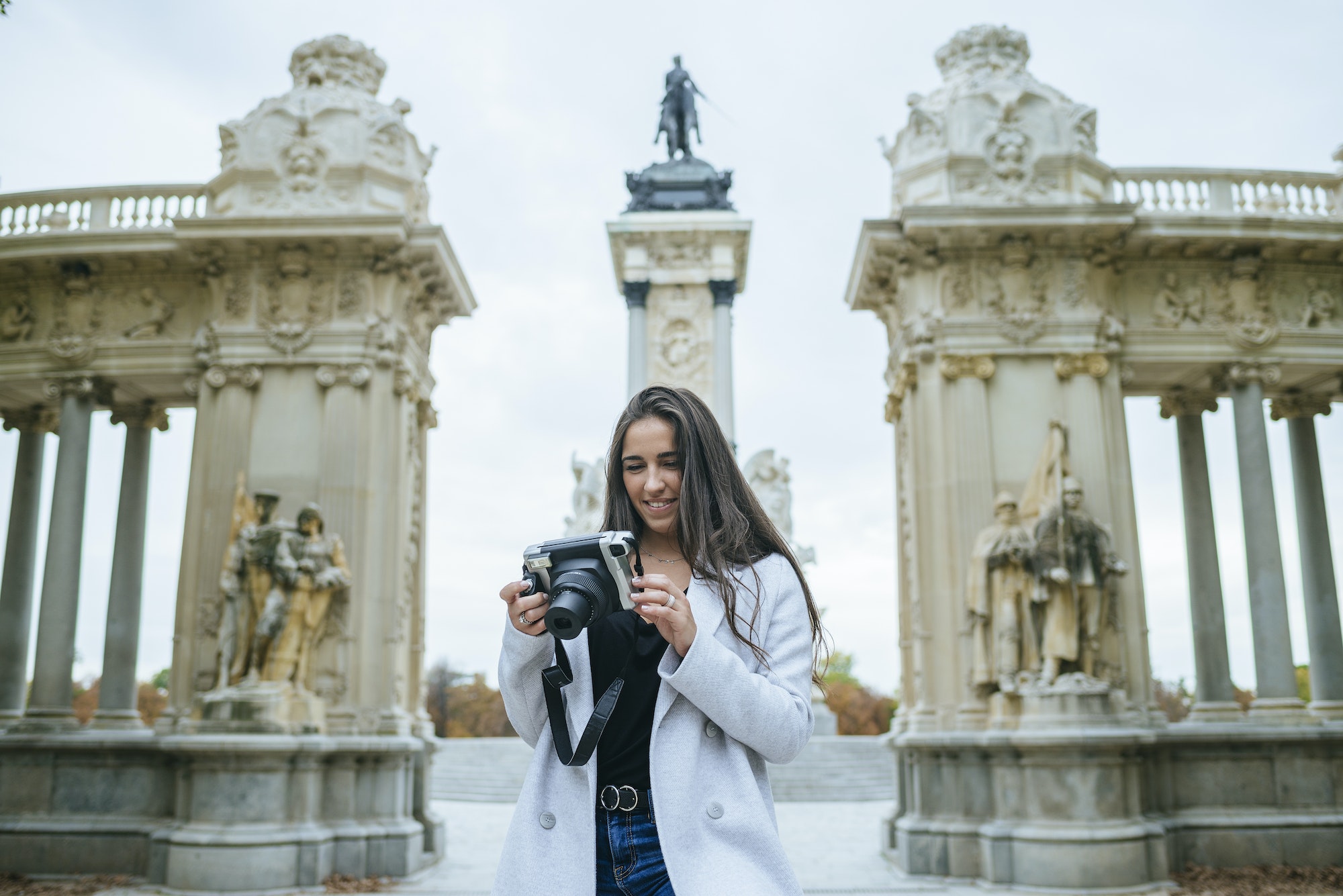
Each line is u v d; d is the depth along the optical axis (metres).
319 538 18.66
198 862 16.48
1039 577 18.06
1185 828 18.39
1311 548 23.20
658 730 3.03
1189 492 23.45
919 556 19.59
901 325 20.98
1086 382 19.67
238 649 18.08
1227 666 22.80
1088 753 17.00
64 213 21.84
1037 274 20.03
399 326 20.31
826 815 26.92
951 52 22.08
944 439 19.55
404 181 20.88
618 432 3.50
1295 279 21.31
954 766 18.16
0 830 18.30
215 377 19.80
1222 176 21.52
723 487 3.35
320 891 16.47
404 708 20.20
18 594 22.83
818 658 3.44
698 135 34.03
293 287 20.00
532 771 3.15
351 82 21.66
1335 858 18.36
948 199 20.19
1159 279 21.03
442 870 18.86
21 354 21.19
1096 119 21.08
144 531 23.47
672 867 2.91
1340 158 21.72
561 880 2.98
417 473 21.98
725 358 29.05
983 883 16.92
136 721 22.56
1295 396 23.59
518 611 3.00
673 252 29.73
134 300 21.12
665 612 2.87
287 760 17.27
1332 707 21.94
